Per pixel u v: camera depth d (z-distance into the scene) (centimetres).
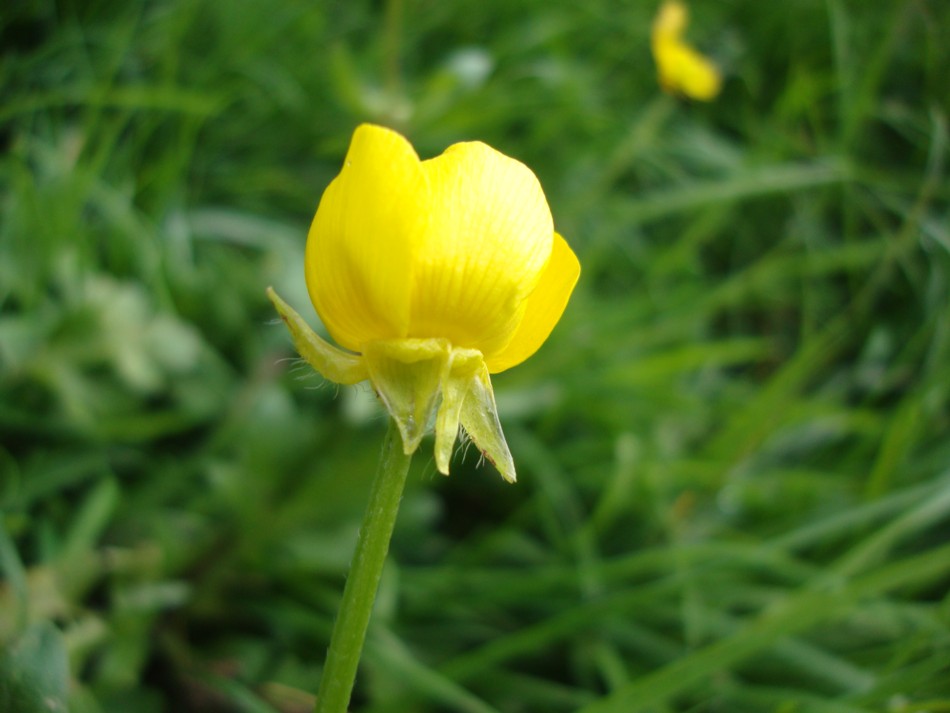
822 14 19
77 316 10
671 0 15
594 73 18
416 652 10
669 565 11
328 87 16
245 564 10
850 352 16
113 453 11
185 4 14
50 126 13
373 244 5
